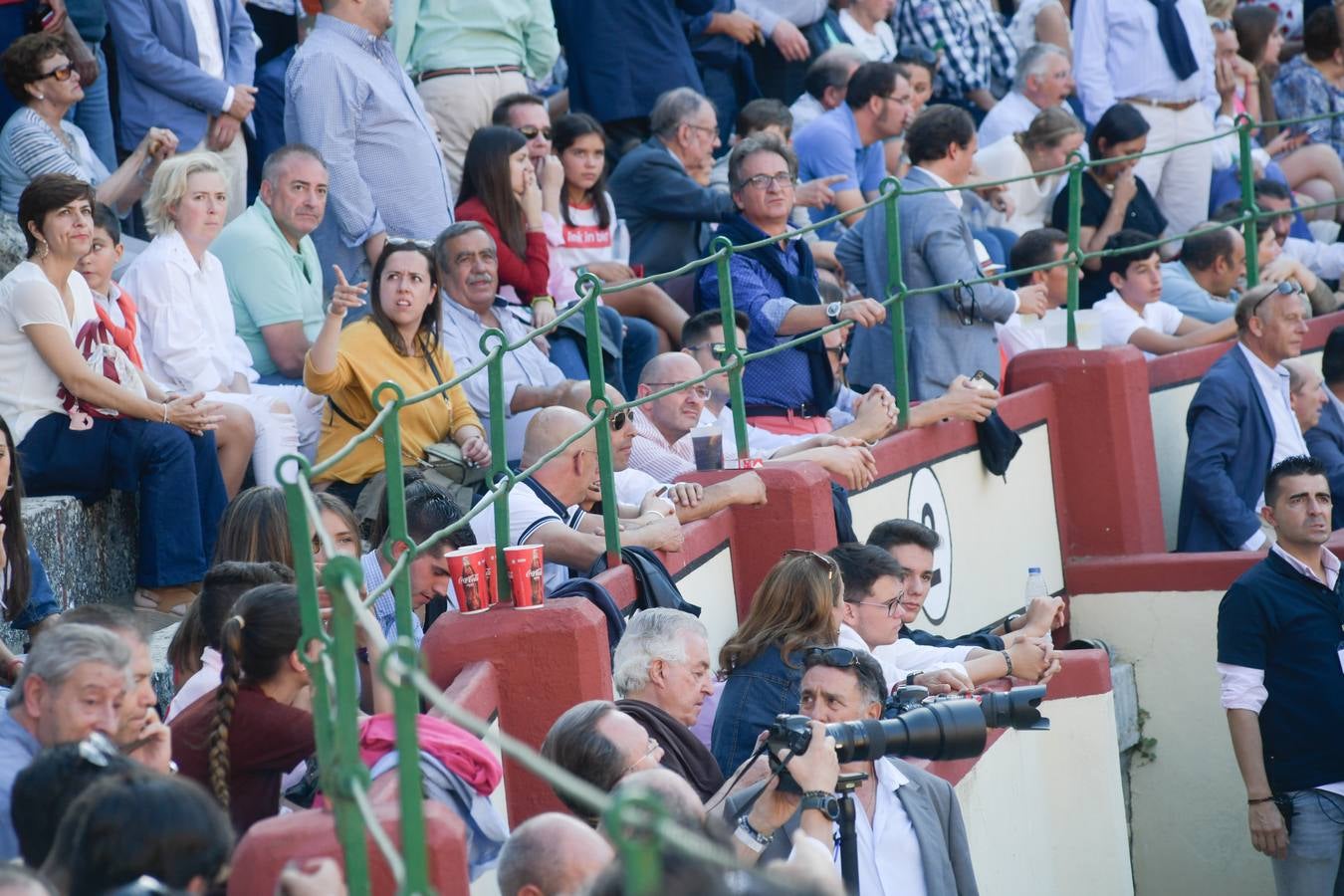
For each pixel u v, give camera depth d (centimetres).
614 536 1914
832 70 3672
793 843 1303
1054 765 2533
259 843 1140
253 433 2317
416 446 2348
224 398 2312
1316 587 2667
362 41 2800
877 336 2856
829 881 1030
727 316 2320
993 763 2325
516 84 3241
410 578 1677
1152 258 3453
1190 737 3083
